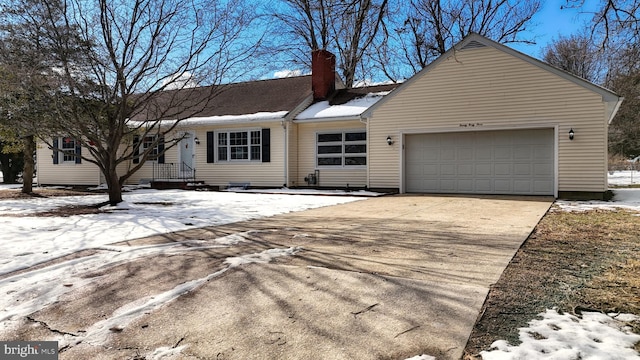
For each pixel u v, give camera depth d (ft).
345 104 53.83
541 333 8.46
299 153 54.54
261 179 54.19
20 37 30.60
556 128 38.99
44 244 17.98
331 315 9.71
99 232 21.01
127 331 9.16
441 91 43.88
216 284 12.16
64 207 33.30
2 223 24.23
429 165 45.68
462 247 16.55
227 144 56.34
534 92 39.78
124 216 27.30
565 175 38.70
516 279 12.07
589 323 8.91
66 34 30.58
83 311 10.34
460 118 43.04
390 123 46.52
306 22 58.03
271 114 52.65
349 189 50.31
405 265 13.83
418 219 24.91
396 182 46.37
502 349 7.80
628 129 78.48
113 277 13.05
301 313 9.88
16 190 50.11
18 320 9.86
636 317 9.22
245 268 13.71
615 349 7.72
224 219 25.57
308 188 53.57
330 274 12.89
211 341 8.59
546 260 14.33
